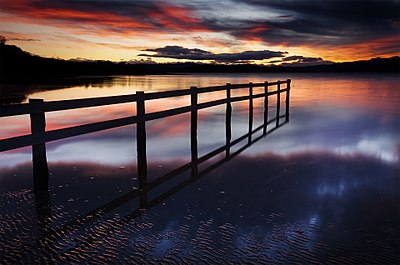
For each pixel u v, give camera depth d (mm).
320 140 8031
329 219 3438
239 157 6285
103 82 35844
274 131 9461
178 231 3152
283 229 3197
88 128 4855
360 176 5008
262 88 33688
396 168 5441
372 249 2816
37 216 3455
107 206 3764
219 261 2633
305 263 2609
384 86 35844
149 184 4605
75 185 4484
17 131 9336
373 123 11117
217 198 4062
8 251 2770
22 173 4977
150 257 2689
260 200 3998
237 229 3199
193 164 5750
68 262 2617
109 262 2615
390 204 3854
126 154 6367
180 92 7117
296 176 5008
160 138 8234
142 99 6051
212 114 13664
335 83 42812
